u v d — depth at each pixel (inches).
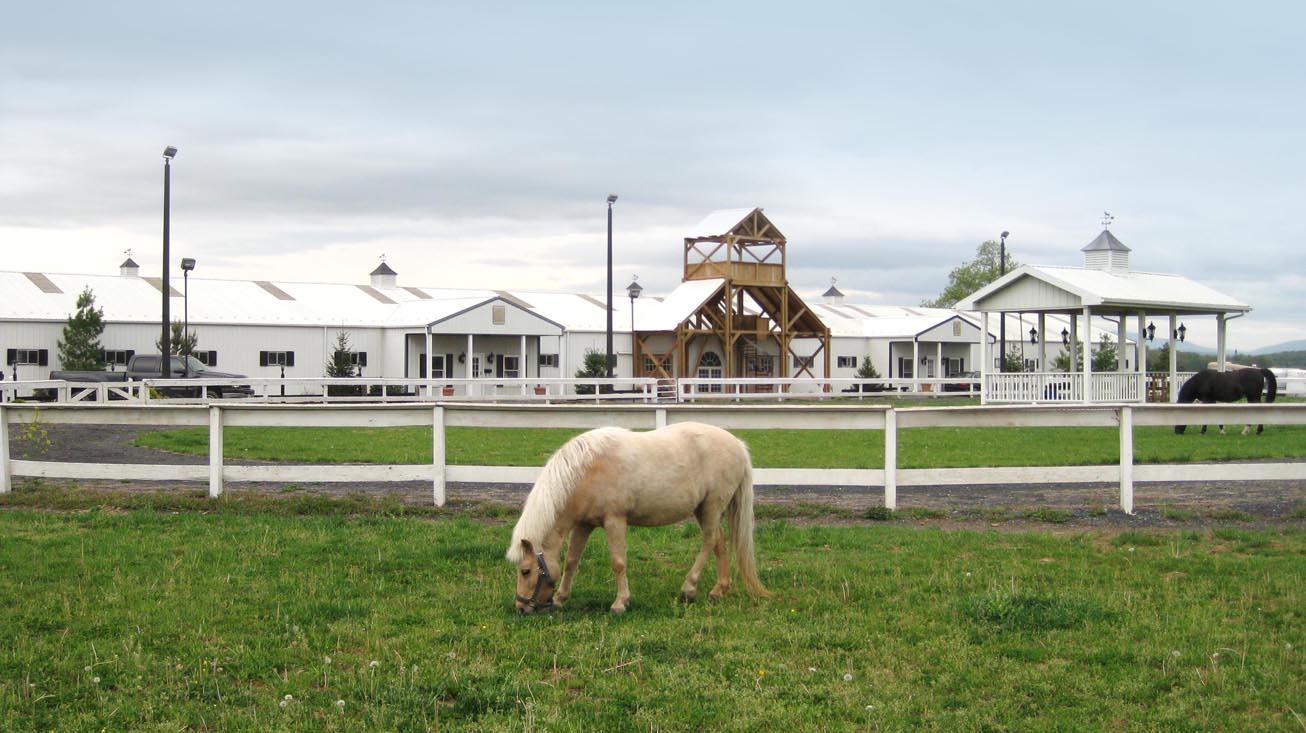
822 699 262.7
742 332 2114.9
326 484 590.6
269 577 374.3
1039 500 539.5
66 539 431.2
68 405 538.6
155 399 1266.0
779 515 500.7
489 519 492.4
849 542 432.1
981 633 309.1
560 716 249.9
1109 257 1425.9
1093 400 1290.6
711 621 323.3
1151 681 271.7
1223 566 383.6
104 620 318.0
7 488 544.1
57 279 1930.4
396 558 401.7
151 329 1834.4
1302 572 373.4
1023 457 733.9
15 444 798.5
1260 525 469.1
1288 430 1004.6
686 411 501.4
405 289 2468.0
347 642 305.6
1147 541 433.4
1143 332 1375.5
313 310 2043.6
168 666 279.6
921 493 568.1
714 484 346.6
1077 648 296.0
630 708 257.6
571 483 329.7
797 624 321.4
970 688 269.0
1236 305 1362.0
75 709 254.4
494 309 1987.0
